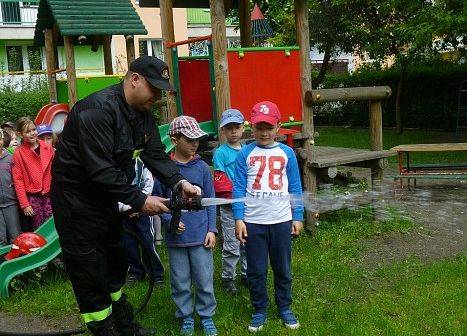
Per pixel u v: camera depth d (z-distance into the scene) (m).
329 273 5.09
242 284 4.93
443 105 17.00
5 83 21.95
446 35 11.77
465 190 8.81
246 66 6.16
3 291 5.02
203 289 3.94
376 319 4.06
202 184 3.99
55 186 3.25
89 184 3.20
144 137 3.41
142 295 4.73
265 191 3.93
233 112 4.83
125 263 3.62
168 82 3.21
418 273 5.03
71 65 9.28
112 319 3.43
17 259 5.09
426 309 4.22
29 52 25.39
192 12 27.52
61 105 9.73
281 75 6.35
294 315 4.18
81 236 3.24
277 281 4.04
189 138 3.95
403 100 17.91
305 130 6.46
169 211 3.29
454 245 5.90
